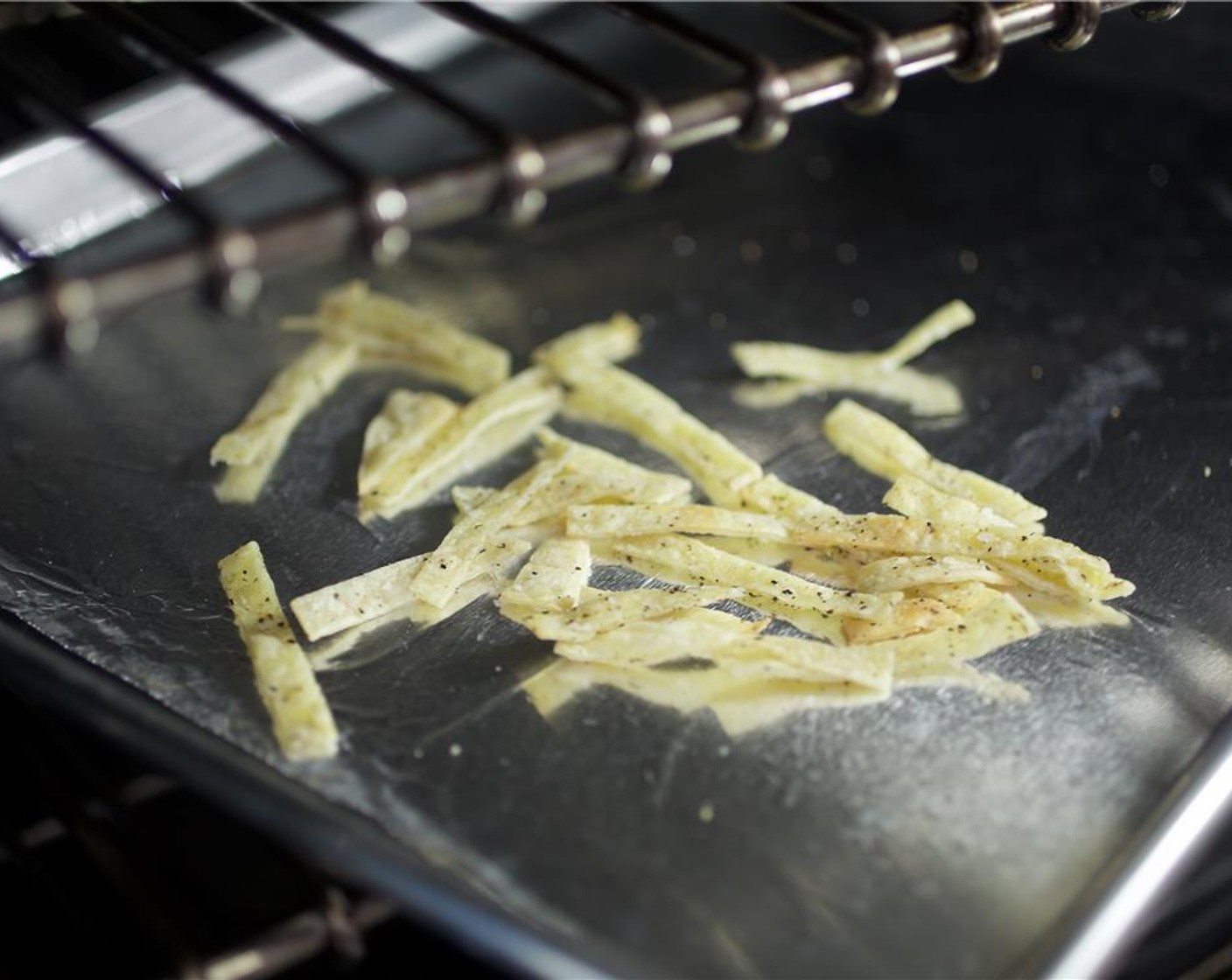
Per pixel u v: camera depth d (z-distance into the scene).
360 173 0.50
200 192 0.70
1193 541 0.62
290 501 0.64
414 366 0.70
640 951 0.53
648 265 0.74
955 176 0.79
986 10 0.56
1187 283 0.73
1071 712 0.57
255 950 0.60
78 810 0.60
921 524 0.61
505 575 0.62
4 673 0.57
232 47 0.72
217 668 0.59
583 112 0.76
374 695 0.58
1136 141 0.80
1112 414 0.67
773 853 0.55
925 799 0.56
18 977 0.60
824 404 0.68
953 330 0.71
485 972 0.62
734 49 0.54
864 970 0.53
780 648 0.58
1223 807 0.55
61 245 0.67
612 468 0.64
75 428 0.67
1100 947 0.52
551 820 0.55
